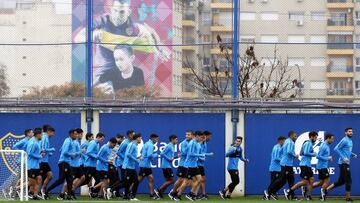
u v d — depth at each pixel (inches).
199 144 2731.3
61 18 3095.5
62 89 3051.2
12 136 2992.1
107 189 2733.8
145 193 2962.6
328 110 2967.5
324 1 3233.3
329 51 3243.1
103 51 3107.8
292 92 3321.9
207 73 3228.3
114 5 3127.5
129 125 2992.1
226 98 2982.3
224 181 2962.6
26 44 3090.6
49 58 3070.9
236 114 2974.9
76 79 3048.7
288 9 3253.0
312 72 3272.6
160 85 3142.2
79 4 3105.3
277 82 3376.0
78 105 2984.7
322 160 2726.4
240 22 3243.1
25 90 3063.5
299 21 3235.7
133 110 2997.0
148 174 2768.2
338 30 3233.3
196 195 2748.5
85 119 2992.1
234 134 2972.4
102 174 2765.7
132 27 3142.2
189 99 2997.0
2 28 3090.6
